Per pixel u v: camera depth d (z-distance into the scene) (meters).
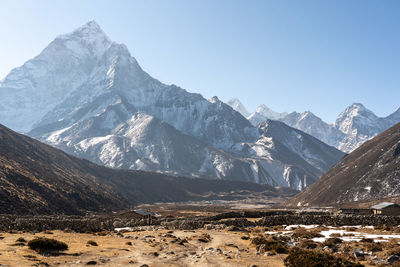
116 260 31.92
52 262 29.31
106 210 157.62
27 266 26.58
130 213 95.31
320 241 43.25
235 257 33.72
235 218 84.00
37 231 58.62
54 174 178.00
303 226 66.88
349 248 36.81
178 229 74.12
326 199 187.50
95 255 34.31
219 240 49.84
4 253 31.72
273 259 32.38
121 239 51.03
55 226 66.12
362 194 168.12
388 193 155.25
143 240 49.38
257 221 74.00
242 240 48.81
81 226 69.06
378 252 34.50
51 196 131.00
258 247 39.19
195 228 74.38
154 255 35.25
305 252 30.19
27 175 139.50
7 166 134.88
